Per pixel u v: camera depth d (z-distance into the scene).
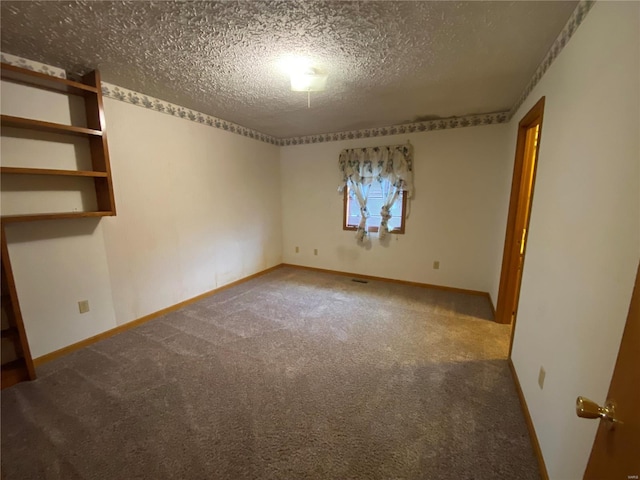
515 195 2.59
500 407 1.71
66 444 1.44
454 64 1.96
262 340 2.47
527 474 1.31
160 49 1.77
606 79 1.01
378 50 1.78
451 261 3.65
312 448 1.43
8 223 1.91
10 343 1.97
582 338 1.07
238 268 3.95
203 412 1.66
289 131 4.07
